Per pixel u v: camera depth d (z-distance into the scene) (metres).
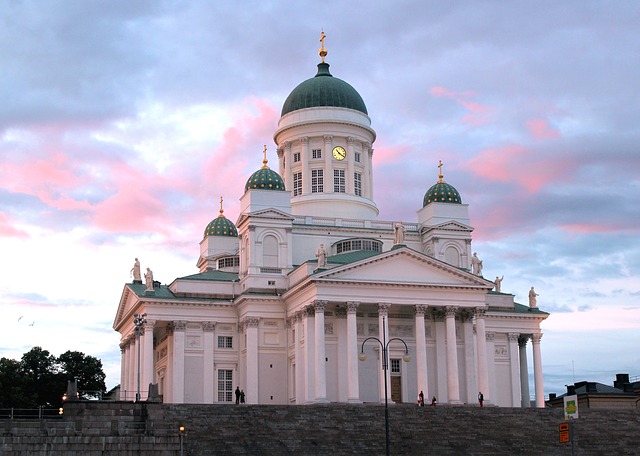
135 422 88.06
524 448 93.19
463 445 92.19
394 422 95.81
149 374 122.44
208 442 85.56
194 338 126.12
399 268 118.56
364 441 90.38
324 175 141.38
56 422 84.62
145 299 124.31
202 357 125.62
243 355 126.31
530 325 137.38
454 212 138.00
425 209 139.38
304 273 121.12
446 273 120.25
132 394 129.50
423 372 116.94
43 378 158.00
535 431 97.62
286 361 125.19
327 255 131.50
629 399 143.25
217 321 127.31
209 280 129.12
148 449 82.38
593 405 142.12
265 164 133.88
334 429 92.56
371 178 147.12
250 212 128.25
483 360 120.75
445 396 121.38
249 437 87.75
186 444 83.94
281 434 89.44
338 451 87.81
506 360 135.75
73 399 88.94
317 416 95.56
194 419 90.50
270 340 125.31
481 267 133.75
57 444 80.12
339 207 139.25
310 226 133.25
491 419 99.62
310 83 146.25
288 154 144.50
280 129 145.00
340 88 145.50
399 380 121.00
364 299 116.81
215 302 127.12
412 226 139.00
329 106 143.12
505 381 135.12
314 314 117.00
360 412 98.06
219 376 126.44
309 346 116.62
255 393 122.62
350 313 116.00
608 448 95.06
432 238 135.88
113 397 157.38
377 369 119.94
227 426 89.88
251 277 126.38
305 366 116.81
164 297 125.44
